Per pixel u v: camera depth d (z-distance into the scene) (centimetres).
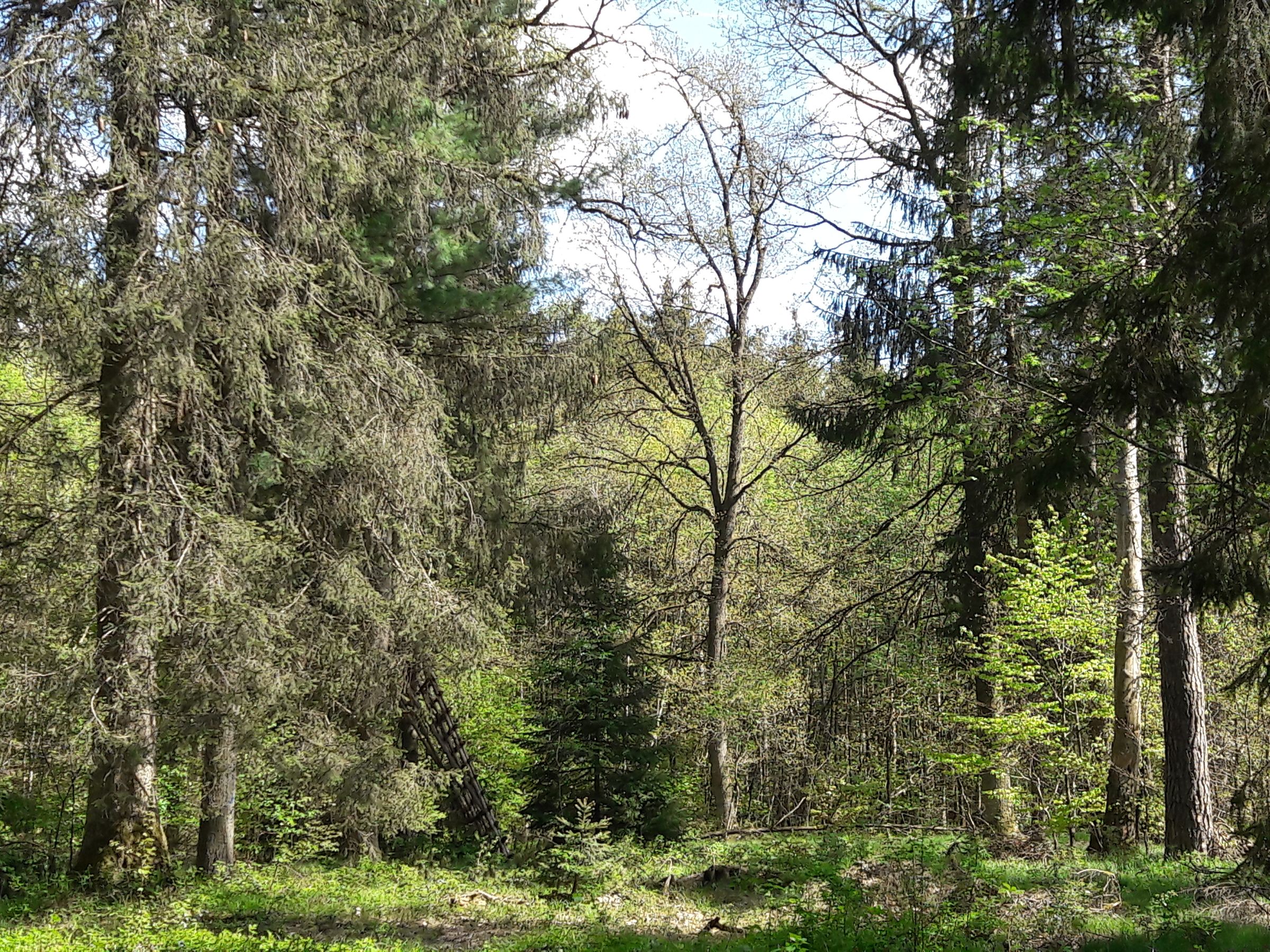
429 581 1291
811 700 2361
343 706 1296
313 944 937
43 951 862
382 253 1377
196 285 1033
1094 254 1265
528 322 1697
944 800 2266
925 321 1619
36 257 997
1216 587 775
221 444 1172
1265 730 1784
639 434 2539
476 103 1571
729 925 1035
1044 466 813
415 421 1259
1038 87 952
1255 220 689
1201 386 823
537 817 1800
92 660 1040
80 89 1018
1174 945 763
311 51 1184
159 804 1554
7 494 1145
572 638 1855
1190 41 899
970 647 1769
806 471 2298
